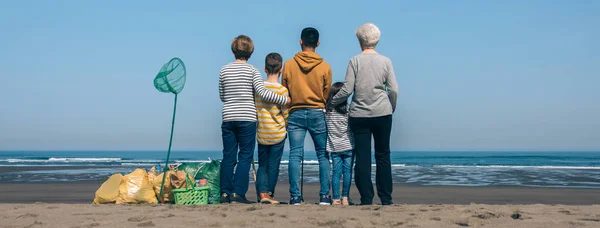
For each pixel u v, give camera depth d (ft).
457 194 27.94
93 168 70.28
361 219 11.58
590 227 10.84
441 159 184.14
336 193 15.94
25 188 30.83
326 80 15.71
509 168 81.97
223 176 15.99
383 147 15.66
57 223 10.93
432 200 24.61
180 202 15.11
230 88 15.69
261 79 15.74
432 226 10.77
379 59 15.28
